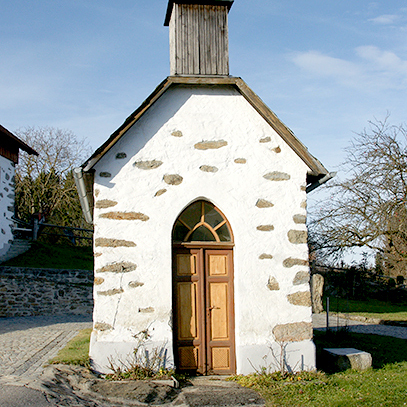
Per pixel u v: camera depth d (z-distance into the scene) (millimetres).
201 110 8375
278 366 7953
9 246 18203
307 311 8172
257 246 8180
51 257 19141
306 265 8281
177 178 8117
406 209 16203
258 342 7961
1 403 5738
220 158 8297
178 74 8773
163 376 7402
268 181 8367
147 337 7617
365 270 21984
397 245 17750
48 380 6742
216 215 8375
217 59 8969
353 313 17953
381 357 9711
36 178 27500
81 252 22562
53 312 15672
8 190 18281
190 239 8258
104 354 7480
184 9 9000
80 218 26344
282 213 8336
